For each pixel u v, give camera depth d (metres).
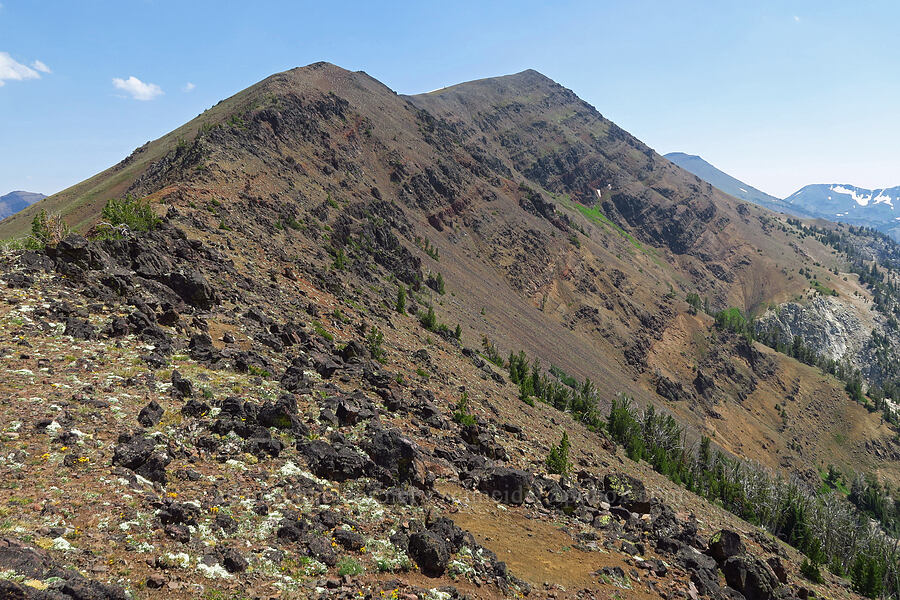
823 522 114.50
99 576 14.07
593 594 24.12
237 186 105.50
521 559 25.97
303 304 62.19
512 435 53.94
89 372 27.31
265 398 31.28
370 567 20.05
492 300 184.75
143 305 37.78
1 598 11.41
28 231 148.62
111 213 55.09
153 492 19.42
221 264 58.31
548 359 165.12
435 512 27.45
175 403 27.08
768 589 32.09
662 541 33.94
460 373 73.94
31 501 16.34
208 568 16.39
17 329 29.17
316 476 25.92
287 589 16.91
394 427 36.47
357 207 153.88
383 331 72.88
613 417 112.69
